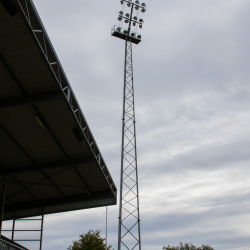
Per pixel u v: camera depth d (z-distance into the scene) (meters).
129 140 21.75
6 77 15.15
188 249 48.97
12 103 16.02
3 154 20.89
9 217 27.88
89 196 27.64
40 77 15.37
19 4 10.80
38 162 22.17
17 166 22.14
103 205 27.55
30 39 13.48
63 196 27.84
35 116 17.50
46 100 15.95
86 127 19.12
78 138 18.95
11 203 27.97
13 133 19.19
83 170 24.06
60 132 19.64
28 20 11.59
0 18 12.35
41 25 12.98
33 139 19.94
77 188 26.81
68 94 15.97
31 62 14.56
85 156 22.20
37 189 26.23
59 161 22.14
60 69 15.05
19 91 15.95
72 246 41.31
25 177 24.00
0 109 16.92
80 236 42.12
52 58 14.45
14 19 12.45
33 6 12.27
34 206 27.97
